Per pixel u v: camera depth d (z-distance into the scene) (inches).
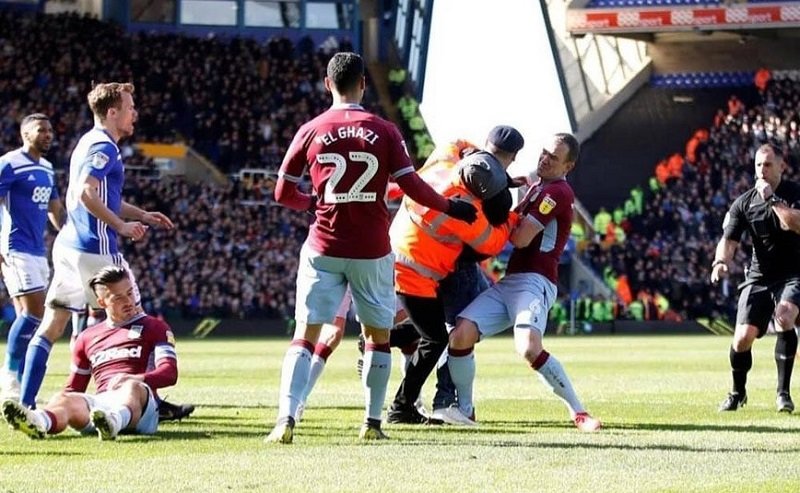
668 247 2368.4
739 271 2276.1
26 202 546.6
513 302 481.1
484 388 728.3
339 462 354.9
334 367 975.6
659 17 2310.5
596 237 2421.3
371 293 408.2
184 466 346.0
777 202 558.6
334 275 404.8
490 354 1242.0
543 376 472.7
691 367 990.4
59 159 2186.3
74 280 485.4
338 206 398.9
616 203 2507.4
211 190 2224.4
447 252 478.9
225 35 2488.9
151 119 2309.3
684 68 2672.2
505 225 479.5
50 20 2356.1
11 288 547.5
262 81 2427.4
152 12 2479.1
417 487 308.7
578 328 2156.7
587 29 2327.8
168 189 2194.9
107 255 485.1
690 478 326.3
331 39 2529.5
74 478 323.0
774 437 433.4
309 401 613.6
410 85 2571.4
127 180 2188.7
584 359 1138.0
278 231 2202.3
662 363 1058.7
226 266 2126.0
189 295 2073.1
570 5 2331.4
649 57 2672.2
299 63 2470.5
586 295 2306.8
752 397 657.6
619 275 2315.5
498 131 477.1
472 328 482.0
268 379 818.8
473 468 343.3
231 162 2321.6
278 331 2074.3
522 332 471.8
